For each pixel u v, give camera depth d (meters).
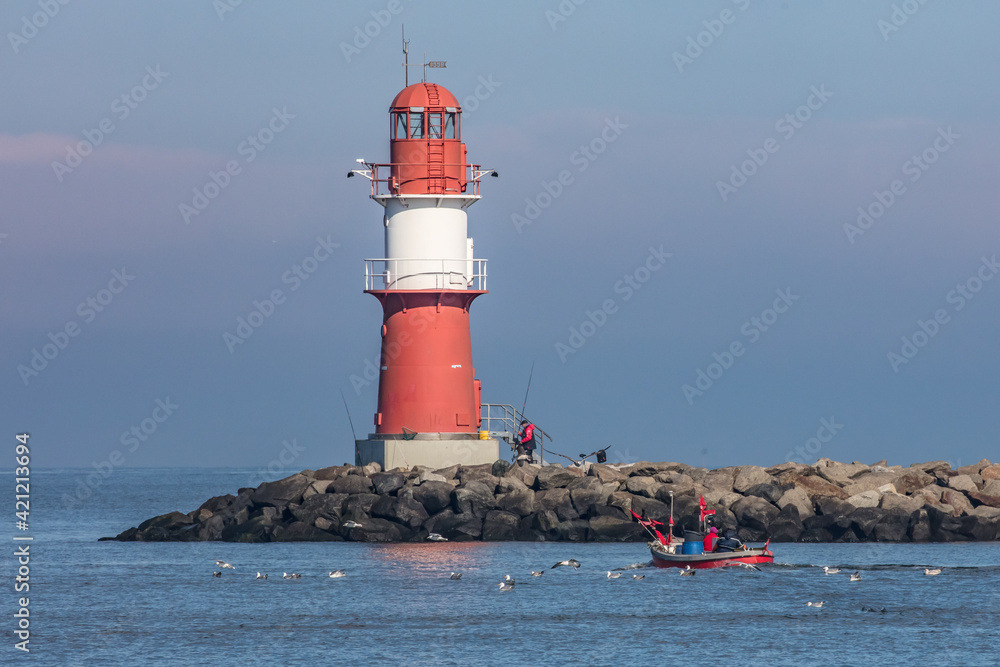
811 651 161.12
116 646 166.38
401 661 157.25
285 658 159.12
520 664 155.75
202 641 168.25
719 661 156.88
